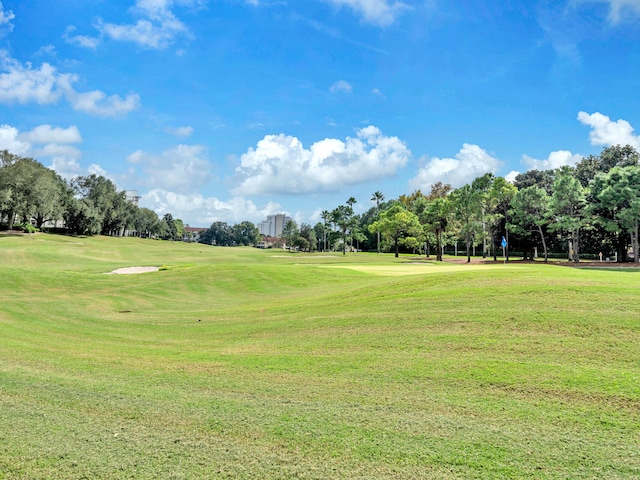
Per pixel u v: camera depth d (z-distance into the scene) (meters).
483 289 12.14
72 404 6.27
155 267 36.19
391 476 4.29
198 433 5.27
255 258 57.16
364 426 5.39
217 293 22.78
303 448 4.87
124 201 119.69
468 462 4.52
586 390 6.13
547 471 4.34
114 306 18.30
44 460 4.60
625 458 4.54
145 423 5.58
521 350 7.77
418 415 5.68
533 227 60.06
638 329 8.02
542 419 5.45
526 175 81.94
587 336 8.02
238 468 4.45
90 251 58.44
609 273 15.02
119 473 4.36
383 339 9.30
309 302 16.34
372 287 17.30
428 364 7.57
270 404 6.19
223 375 7.70
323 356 8.58
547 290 10.96
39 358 9.16
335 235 109.00
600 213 48.72
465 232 61.47
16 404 6.25
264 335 11.17
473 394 6.27
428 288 14.04
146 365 8.59
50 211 85.44
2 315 14.80
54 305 17.50
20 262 40.81
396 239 75.19
